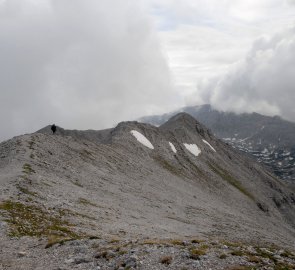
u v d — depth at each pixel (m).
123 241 34.69
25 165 73.81
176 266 25.20
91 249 31.84
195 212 93.50
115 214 60.66
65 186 68.75
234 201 166.38
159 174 135.12
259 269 24.81
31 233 39.31
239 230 83.81
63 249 32.69
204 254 27.73
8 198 50.06
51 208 51.25
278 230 149.50
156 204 85.69
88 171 92.06
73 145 111.62
